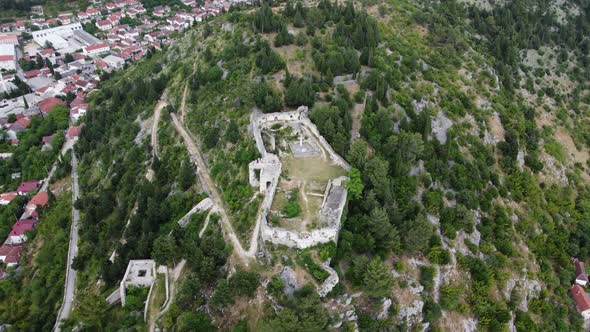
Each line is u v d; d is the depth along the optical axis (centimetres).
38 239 16075
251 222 11238
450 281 11512
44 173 19438
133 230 13125
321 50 17275
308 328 8562
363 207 11112
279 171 11550
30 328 12431
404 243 10956
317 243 10194
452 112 16638
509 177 15925
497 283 12388
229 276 10344
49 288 13800
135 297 11050
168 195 14100
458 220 12769
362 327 9544
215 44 19350
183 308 10281
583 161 19862
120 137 17838
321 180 11588
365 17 19325
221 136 14675
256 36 18138
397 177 12662
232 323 9700
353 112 14725
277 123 13788
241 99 14800
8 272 15138
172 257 11150
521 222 14525
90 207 15050
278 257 10150
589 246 15512
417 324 10288
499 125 17662
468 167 14775
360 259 9869
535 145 17888
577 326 13325
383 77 16062
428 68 18375
